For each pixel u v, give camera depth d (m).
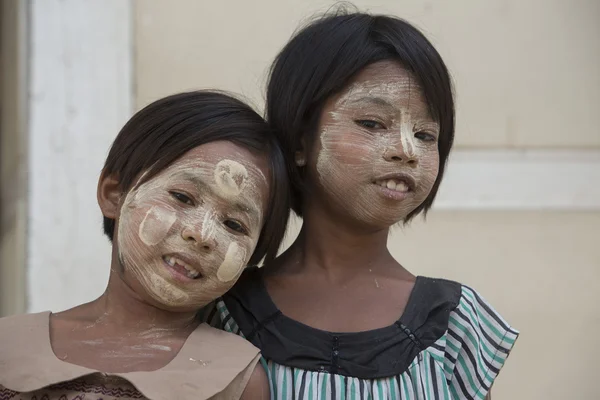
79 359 2.76
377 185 2.86
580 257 4.70
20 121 4.67
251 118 2.91
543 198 4.70
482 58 4.73
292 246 3.16
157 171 2.79
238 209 2.79
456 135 4.71
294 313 2.95
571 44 4.74
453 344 2.94
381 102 2.87
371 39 2.94
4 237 4.80
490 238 4.69
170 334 2.86
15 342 2.78
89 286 4.59
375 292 2.99
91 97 4.62
